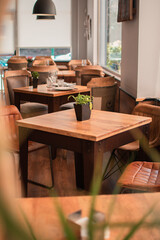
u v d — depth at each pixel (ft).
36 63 28.27
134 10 13.66
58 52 36.65
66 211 3.94
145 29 13.33
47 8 25.73
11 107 10.29
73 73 23.82
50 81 15.51
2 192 0.69
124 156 13.65
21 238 0.71
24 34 35.81
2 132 0.75
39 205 4.06
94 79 14.29
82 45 36.06
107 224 1.19
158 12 13.25
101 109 14.48
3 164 0.71
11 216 0.69
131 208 4.05
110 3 25.54
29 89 15.80
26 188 9.67
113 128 8.07
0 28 0.62
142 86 13.66
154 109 10.13
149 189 7.09
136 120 8.95
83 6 35.42
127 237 1.14
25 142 9.26
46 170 12.69
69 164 13.41
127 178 7.61
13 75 17.48
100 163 7.72
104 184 11.28
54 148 13.87
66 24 35.94
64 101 15.07
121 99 17.15
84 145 7.70
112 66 25.16
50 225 3.52
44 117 9.48
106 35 27.71
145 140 9.22
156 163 8.46
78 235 2.11
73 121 8.91
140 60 13.50
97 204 4.11
